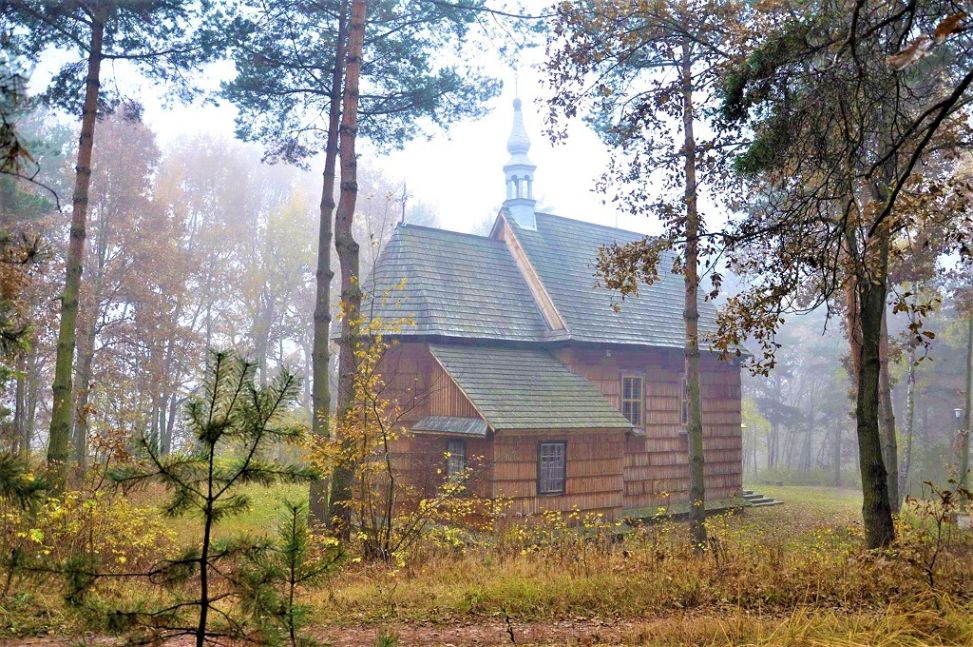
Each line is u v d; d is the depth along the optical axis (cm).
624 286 1175
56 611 695
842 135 917
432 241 2455
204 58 1673
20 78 457
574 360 2400
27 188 2631
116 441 1043
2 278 700
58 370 1427
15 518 875
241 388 373
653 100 1295
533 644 720
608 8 1300
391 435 1320
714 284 1038
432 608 845
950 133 1021
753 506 2830
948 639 687
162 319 3222
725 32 1198
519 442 2003
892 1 788
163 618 371
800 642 684
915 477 4191
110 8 1541
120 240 3297
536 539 1562
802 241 971
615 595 898
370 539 1239
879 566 920
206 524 366
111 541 983
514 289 2508
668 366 2670
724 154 1109
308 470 384
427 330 2152
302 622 382
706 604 877
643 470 2552
